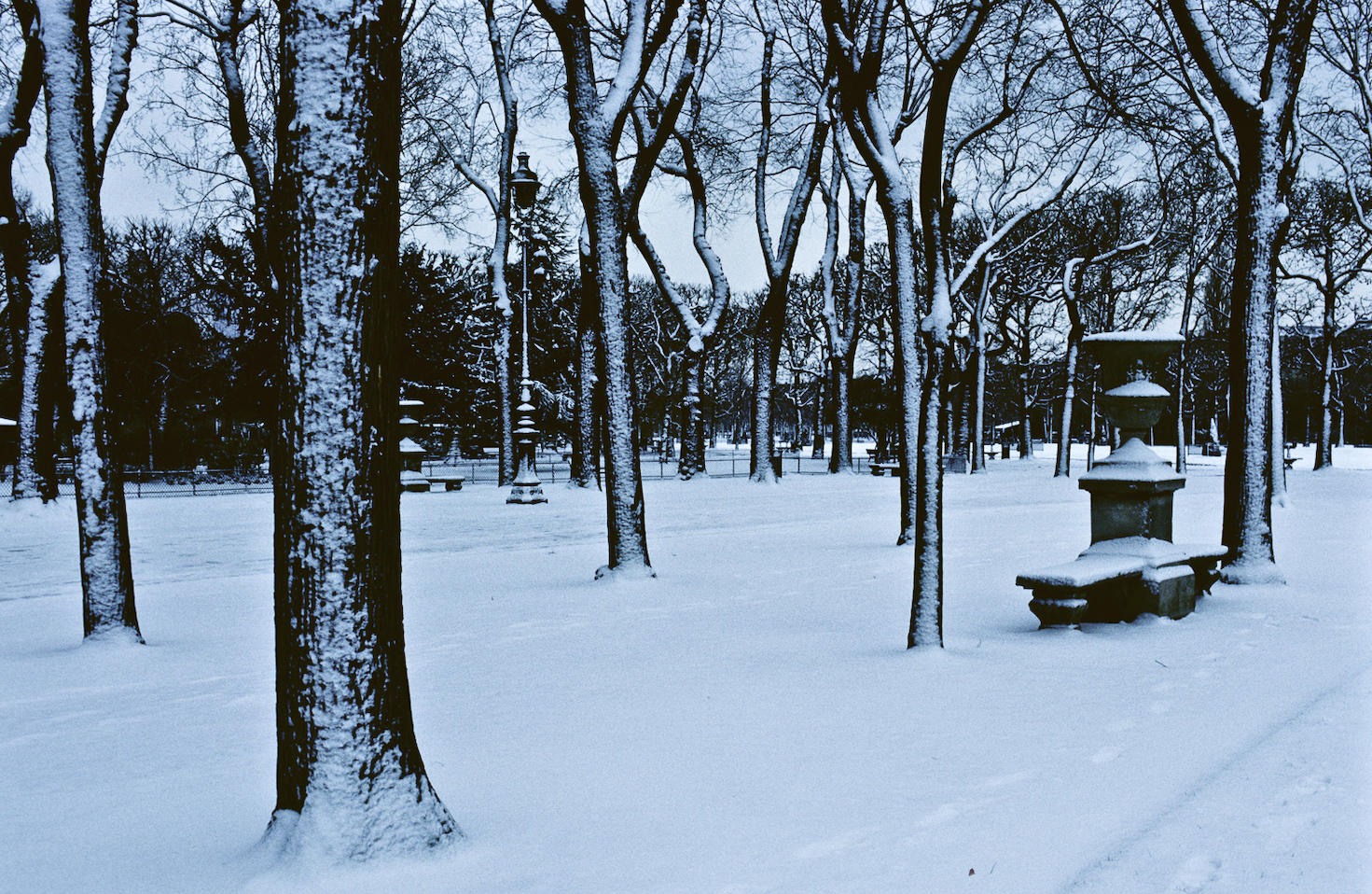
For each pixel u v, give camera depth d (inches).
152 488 1521.9
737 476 1630.2
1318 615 366.6
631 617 391.9
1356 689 251.3
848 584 468.4
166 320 1849.2
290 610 157.8
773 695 260.1
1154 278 1456.7
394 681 160.9
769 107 1294.3
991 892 138.6
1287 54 462.6
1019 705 243.4
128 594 362.0
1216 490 1199.6
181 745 236.7
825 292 1605.6
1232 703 240.7
